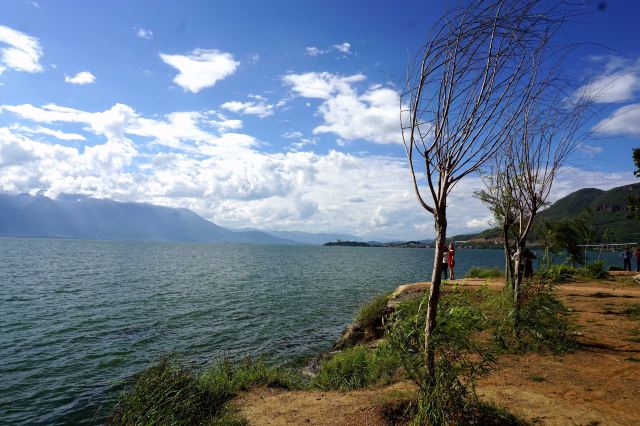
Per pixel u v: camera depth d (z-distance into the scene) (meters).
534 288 10.09
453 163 5.01
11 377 13.45
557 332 9.34
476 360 8.16
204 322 22.39
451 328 5.47
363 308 18.59
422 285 18.91
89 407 11.31
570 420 5.55
